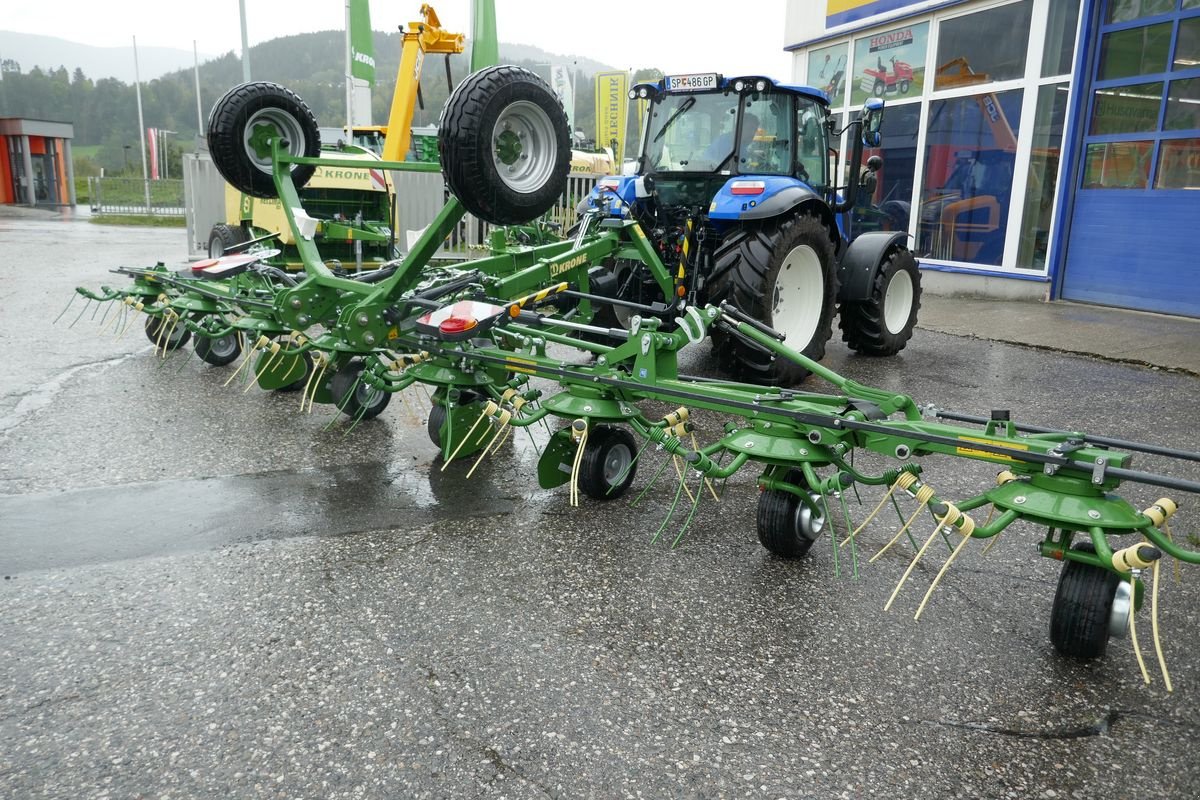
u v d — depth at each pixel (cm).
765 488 330
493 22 1222
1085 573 259
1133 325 837
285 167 555
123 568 318
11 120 3300
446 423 423
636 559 335
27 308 882
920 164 1153
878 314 699
